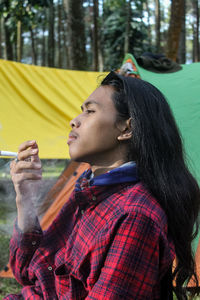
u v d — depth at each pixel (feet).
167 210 2.96
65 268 3.13
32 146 3.28
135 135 3.01
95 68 32.07
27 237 3.42
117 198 2.94
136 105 3.04
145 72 11.51
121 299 2.59
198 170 8.80
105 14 42.06
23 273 3.54
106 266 2.68
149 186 2.96
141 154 2.98
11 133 11.51
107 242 2.74
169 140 3.09
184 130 9.70
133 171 3.03
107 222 2.83
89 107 3.16
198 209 3.22
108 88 3.20
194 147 9.39
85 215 3.07
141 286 2.63
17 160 3.32
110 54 38.65
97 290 2.64
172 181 3.01
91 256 2.86
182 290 3.48
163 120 3.11
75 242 3.07
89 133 3.08
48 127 12.46
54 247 3.41
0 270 10.38
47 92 13.34
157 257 2.70
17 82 13.20
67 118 12.89
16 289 10.28
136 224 2.67
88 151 3.09
